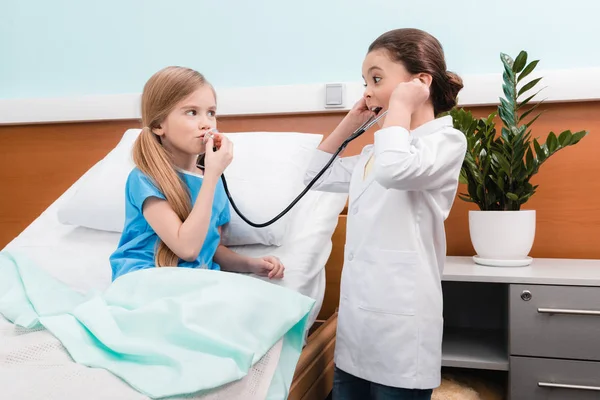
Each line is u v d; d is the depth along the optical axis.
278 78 1.95
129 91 2.08
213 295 0.91
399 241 1.08
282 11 1.93
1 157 2.12
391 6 1.84
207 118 1.25
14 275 1.12
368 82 1.16
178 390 0.73
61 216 1.55
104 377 0.74
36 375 0.72
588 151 1.67
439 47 1.15
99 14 2.08
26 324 0.87
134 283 0.97
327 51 1.90
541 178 1.71
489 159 1.51
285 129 1.89
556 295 1.30
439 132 1.07
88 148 2.05
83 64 2.11
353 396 1.15
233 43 1.98
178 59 2.03
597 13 1.69
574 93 1.64
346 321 1.14
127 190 1.25
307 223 1.47
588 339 1.28
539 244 1.72
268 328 0.91
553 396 1.30
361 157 1.28
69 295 1.08
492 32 1.77
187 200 1.21
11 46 2.16
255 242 1.42
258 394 0.85
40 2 2.13
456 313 1.73
